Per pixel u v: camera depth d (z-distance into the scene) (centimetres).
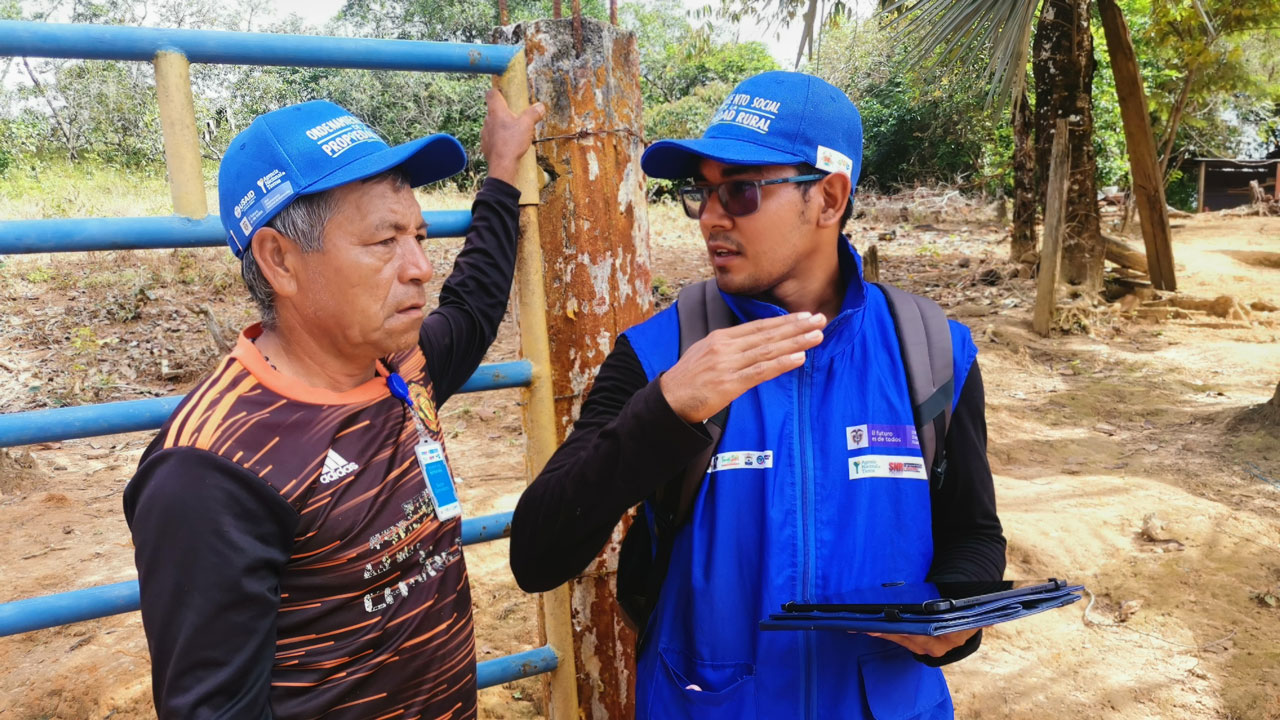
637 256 213
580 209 204
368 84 2234
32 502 526
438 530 139
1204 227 1496
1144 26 1516
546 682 220
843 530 144
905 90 1884
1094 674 329
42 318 895
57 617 159
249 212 127
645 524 161
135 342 838
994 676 329
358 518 126
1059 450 552
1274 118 2016
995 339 808
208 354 801
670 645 148
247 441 119
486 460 571
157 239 156
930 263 1177
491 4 2623
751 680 142
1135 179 917
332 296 128
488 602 395
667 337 154
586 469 133
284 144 126
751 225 147
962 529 156
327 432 126
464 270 178
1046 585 138
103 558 445
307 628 124
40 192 1462
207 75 1986
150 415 159
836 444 146
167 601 112
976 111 1867
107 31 150
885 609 124
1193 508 448
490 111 189
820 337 124
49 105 2073
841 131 149
